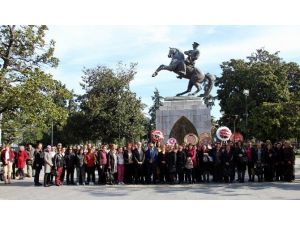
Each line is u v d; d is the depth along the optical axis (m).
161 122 30.11
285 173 21.52
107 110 48.25
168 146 22.08
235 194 16.28
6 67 27.25
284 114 54.69
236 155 21.64
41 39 27.45
